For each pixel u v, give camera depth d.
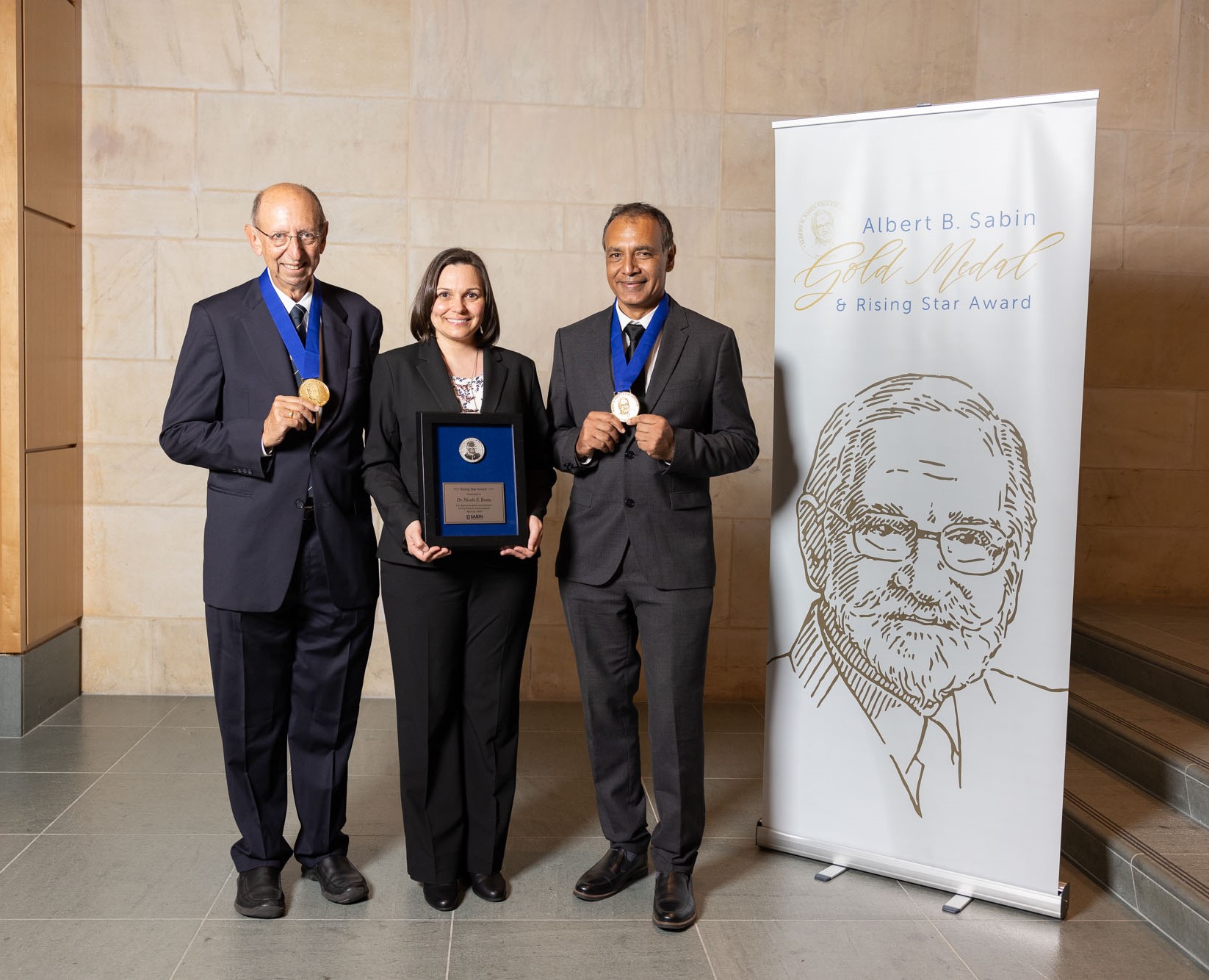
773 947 2.45
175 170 4.29
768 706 3.00
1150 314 4.68
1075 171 2.52
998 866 2.68
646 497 2.55
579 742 4.00
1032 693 2.62
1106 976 2.34
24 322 3.81
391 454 2.54
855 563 2.83
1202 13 4.52
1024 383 2.60
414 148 4.37
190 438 2.39
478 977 2.28
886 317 2.76
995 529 2.65
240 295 2.49
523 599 2.56
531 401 2.67
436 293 2.53
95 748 3.74
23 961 2.28
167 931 2.44
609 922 2.55
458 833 2.60
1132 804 3.09
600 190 4.44
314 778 2.61
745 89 4.44
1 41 3.69
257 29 4.27
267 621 2.44
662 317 2.63
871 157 2.75
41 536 4.00
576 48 4.39
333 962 2.32
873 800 2.84
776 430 2.93
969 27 4.46
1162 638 4.02
